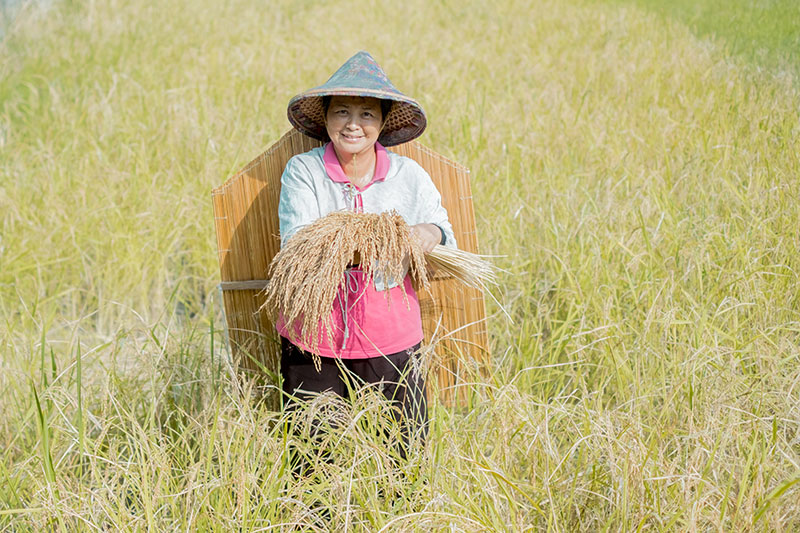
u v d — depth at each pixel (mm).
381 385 2914
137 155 6090
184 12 11625
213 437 2785
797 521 2617
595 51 8789
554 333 3654
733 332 3473
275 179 3344
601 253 4113
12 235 5129
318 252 2641
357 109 2812
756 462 2785
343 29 10781
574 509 2818
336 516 2619
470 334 3471
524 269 4359
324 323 2848
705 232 4137
